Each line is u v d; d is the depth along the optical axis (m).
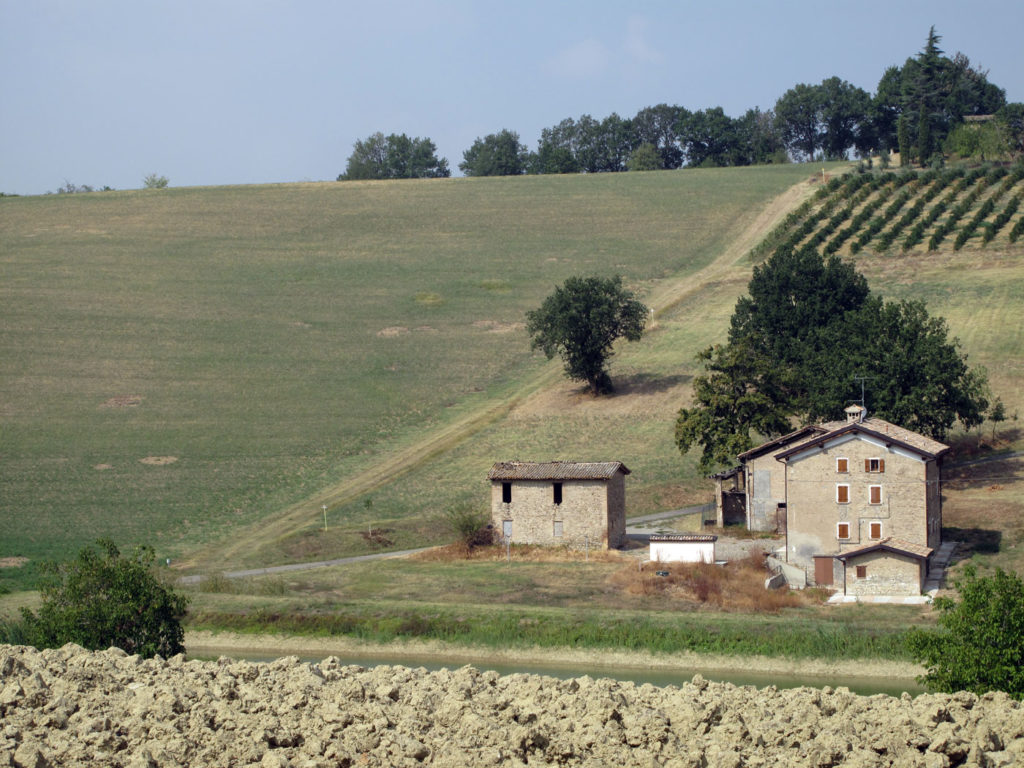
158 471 97.69
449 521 82.25
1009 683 36.06
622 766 23.75
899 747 24.53
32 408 110.38
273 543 80.19
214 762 24.38
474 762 23.80
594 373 113.06
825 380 84.19
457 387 119.62
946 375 80.56
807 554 68.69
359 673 31.50
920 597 62.69
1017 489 80.69
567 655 55.22
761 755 24.42
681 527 82.25
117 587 46.12
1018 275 129.88
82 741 25.12
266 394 116.75
